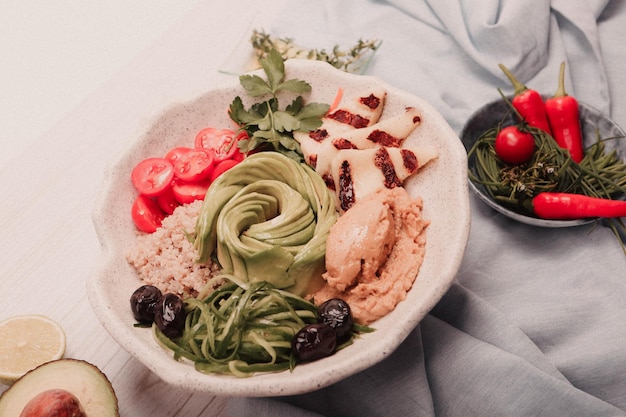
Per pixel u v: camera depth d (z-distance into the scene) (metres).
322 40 0.74
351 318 0.51
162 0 0.93
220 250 0.54
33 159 0.70
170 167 0.58
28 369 0.56
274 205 0.57
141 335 0.51
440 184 0.55
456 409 0.54
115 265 0.55
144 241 0.56
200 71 0.75
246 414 0.54
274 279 0.53
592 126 0.62
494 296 0.59
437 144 0.56
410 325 0.48
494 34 0.68
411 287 0.52
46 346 0.57
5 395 0.52
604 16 0.74
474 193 0.64
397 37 0.74
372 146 0.57
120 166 0.58
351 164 0.56
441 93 0.70
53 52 0.90
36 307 0.61
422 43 0.73
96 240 0.64
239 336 0.51
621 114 0.67
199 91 0.61
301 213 0.55
